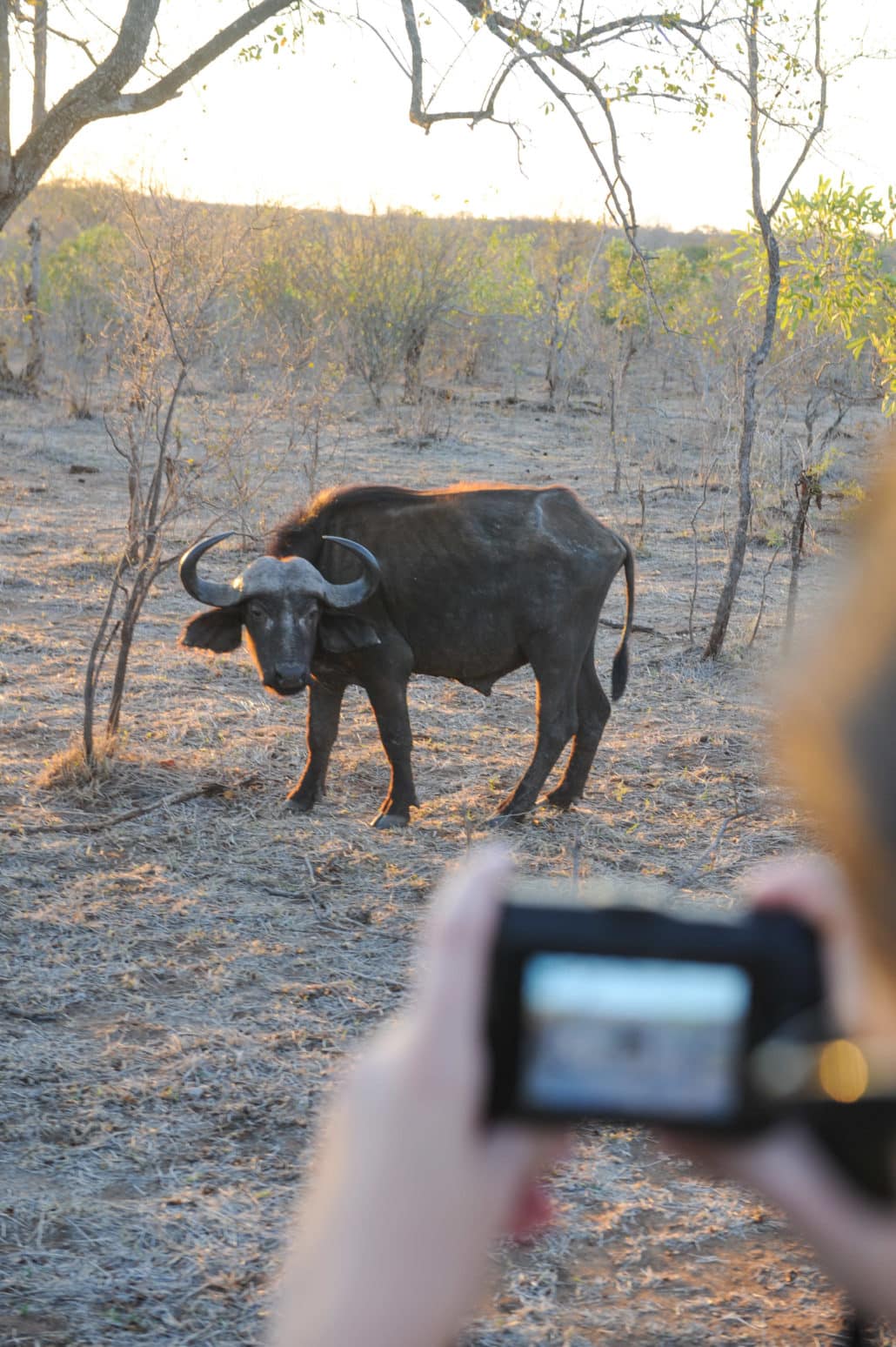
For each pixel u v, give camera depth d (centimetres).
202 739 744
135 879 547
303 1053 406
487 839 610
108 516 1419
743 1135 35
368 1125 38
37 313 2239
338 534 646
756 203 899
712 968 36
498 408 2314
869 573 32
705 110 892
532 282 2664
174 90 1042
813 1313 286
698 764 727
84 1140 355
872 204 917
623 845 605
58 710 786
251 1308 286
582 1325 280
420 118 1012
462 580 631
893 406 919
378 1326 35
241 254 1020
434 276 2292
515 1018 37
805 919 37
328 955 482
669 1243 315
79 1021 427
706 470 1609
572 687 645
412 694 866
